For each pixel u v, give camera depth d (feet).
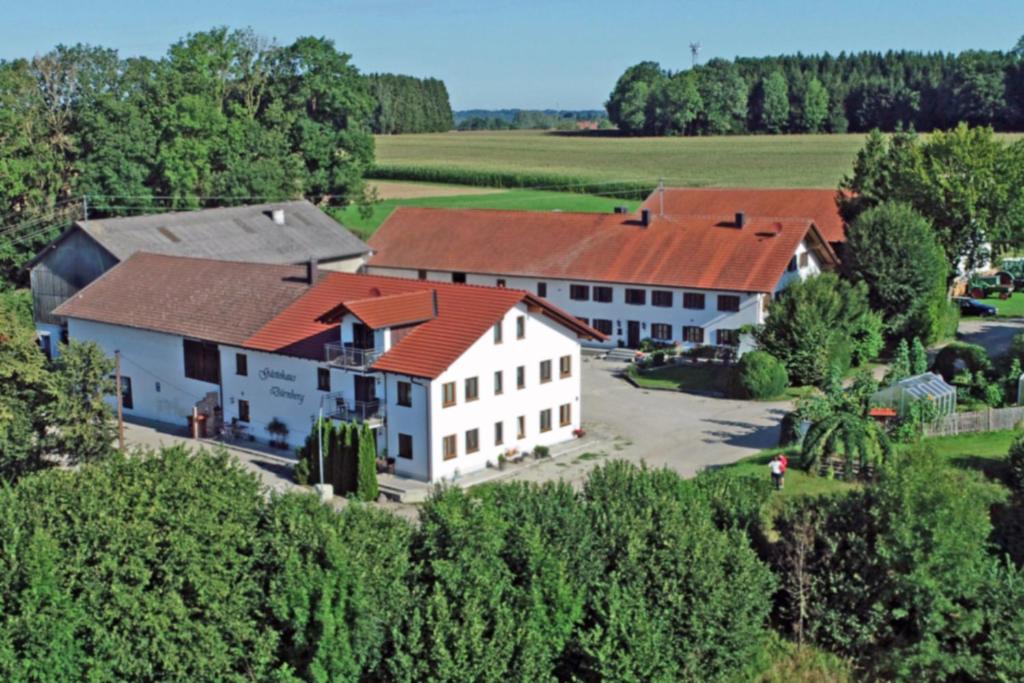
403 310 183.93
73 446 168.66
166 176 337.93
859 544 124.98
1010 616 120.26
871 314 244.22
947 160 276.62
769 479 154.30
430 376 173.17
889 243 249.96
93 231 259.39
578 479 177.47
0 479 159.43
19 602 109.81
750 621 119.85
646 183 505.25
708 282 255.70
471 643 108.88
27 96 341.21
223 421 210.79
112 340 229.45
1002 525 135.23
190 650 109.19
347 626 110.52
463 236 308.81
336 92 383.86
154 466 128.36
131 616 108.99
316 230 296.71
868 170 297.33
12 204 331.98
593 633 111.65
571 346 197.98
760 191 350.23
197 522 115.44
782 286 256.93
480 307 185.26
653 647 111.55
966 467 155.84
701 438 197.98
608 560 120.16
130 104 343.26
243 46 398.83
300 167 375.25
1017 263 326.44
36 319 271.08
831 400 184.85
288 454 197.16
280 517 120.26
